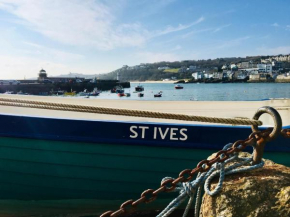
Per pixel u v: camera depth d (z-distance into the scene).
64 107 3.48
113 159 4.33
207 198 1.93
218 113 6.18
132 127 4.23
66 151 4.34
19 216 4.74
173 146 4.24
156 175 4.39
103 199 4.62
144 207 4.73
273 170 2.12
